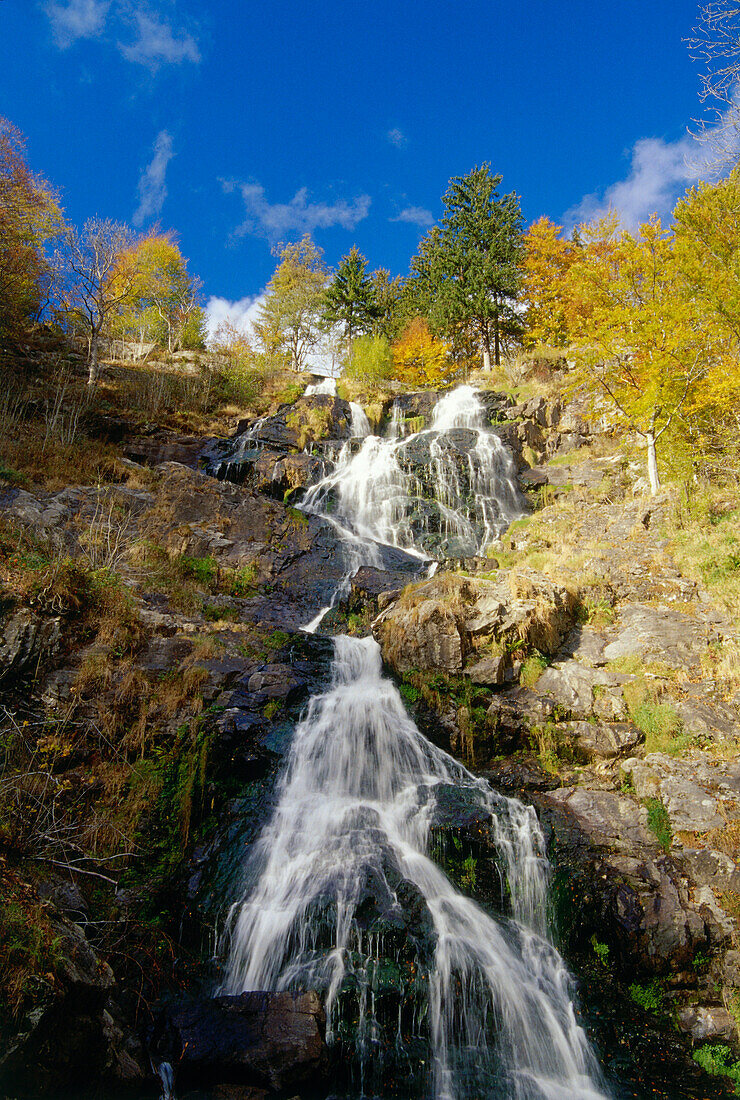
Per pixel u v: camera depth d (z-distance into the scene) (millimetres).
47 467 16922
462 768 10602
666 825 9273
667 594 13922
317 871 8500
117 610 10898
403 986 7180
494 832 9211
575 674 11609
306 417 24219
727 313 16594
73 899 7238
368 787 10141
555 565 15375
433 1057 6793
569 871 8789
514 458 22438
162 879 8258
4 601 9781
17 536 11766
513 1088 6617
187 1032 6359
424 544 18672
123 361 28297
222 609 13492
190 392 25141
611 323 18859
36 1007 5137
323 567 16484
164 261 35750
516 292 36781
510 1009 7375
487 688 11453
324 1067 6219
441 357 37656
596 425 23922
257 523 17453
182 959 7617
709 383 17672
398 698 11523
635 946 7992
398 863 8711
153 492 17594
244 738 10016
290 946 7652
